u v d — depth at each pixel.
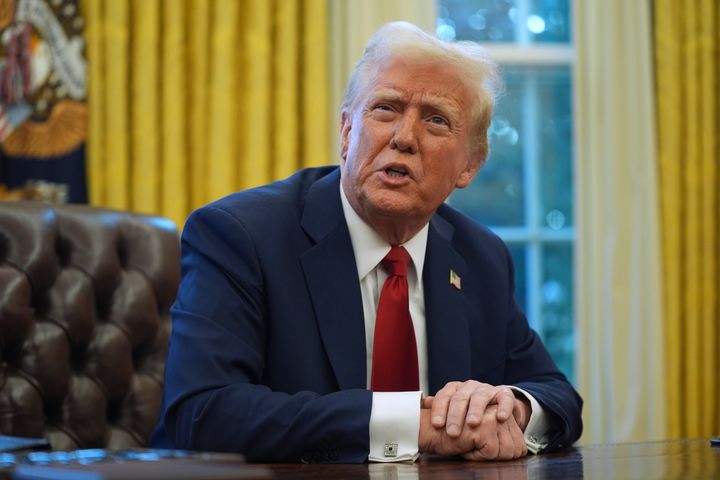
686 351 4.54
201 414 1.64
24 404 2.03
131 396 2.19
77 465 0.97
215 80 4.09
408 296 1.96
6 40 3.80
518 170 4.88
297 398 1.64
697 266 4.55
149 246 2.27
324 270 1.90
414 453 1.61
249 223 1.88
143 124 4.00
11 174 3.81
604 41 4.60
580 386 4.58
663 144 4.57
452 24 4.82
